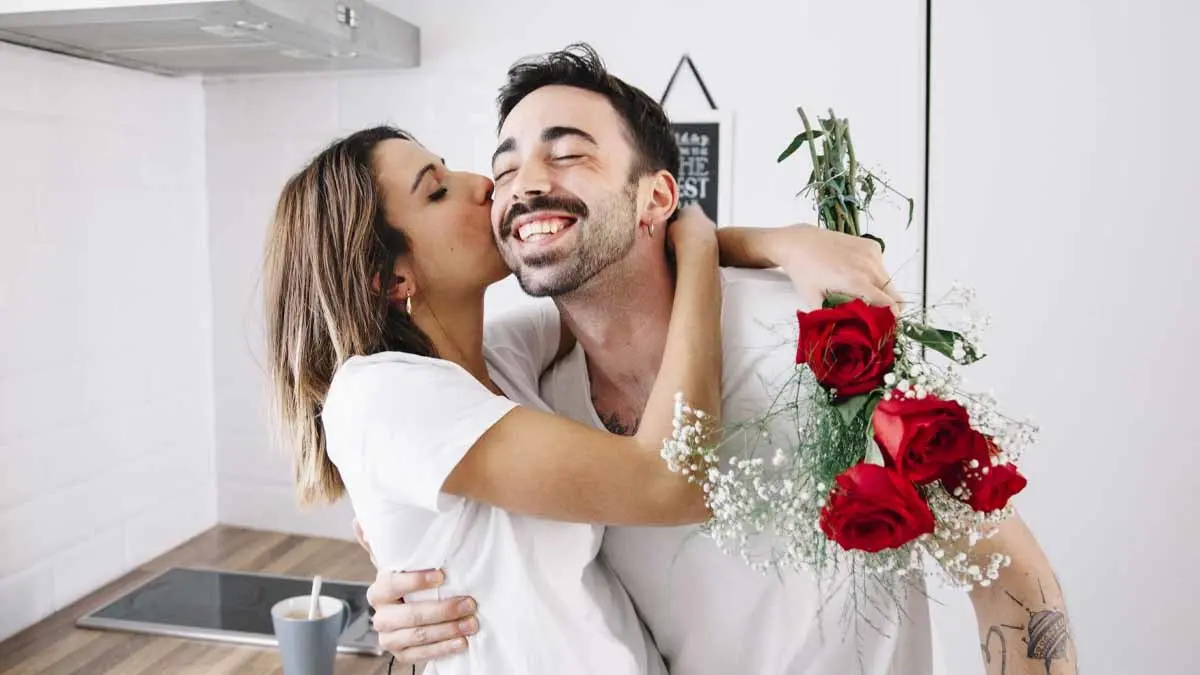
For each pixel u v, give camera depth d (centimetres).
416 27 192
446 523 93
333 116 199
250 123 203
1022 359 174
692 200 186
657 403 89
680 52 184
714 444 90
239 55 171
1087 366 172
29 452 163
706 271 96
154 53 167
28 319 162
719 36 182
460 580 96
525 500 88
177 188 199
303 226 103
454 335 107
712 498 81
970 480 74
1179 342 168
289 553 198
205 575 185
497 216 98
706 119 183
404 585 96
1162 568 173
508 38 191
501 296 199
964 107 172
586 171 94
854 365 77
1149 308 169
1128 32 164
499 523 93
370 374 94
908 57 174
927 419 71
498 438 88
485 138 193
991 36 170
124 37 151
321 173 103
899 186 176
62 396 170
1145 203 167
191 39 154
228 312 209
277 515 211
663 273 102
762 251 103
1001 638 94
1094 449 173
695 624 101
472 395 91
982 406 79
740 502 80
